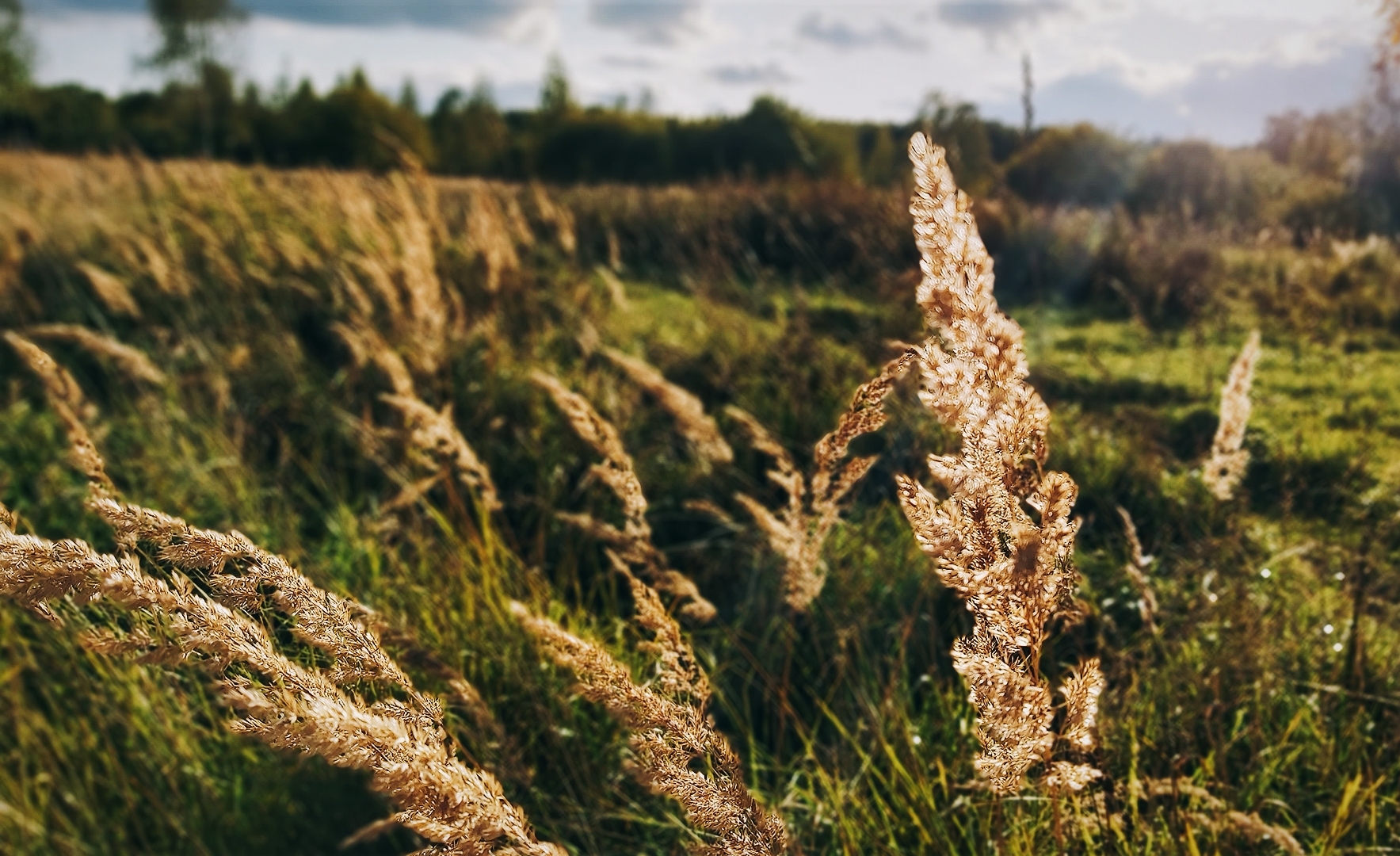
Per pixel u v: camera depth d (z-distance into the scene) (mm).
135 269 6641
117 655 1168
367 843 2885
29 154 17516
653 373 2947
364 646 1268
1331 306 5746
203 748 3070
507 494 4500
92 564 1110
